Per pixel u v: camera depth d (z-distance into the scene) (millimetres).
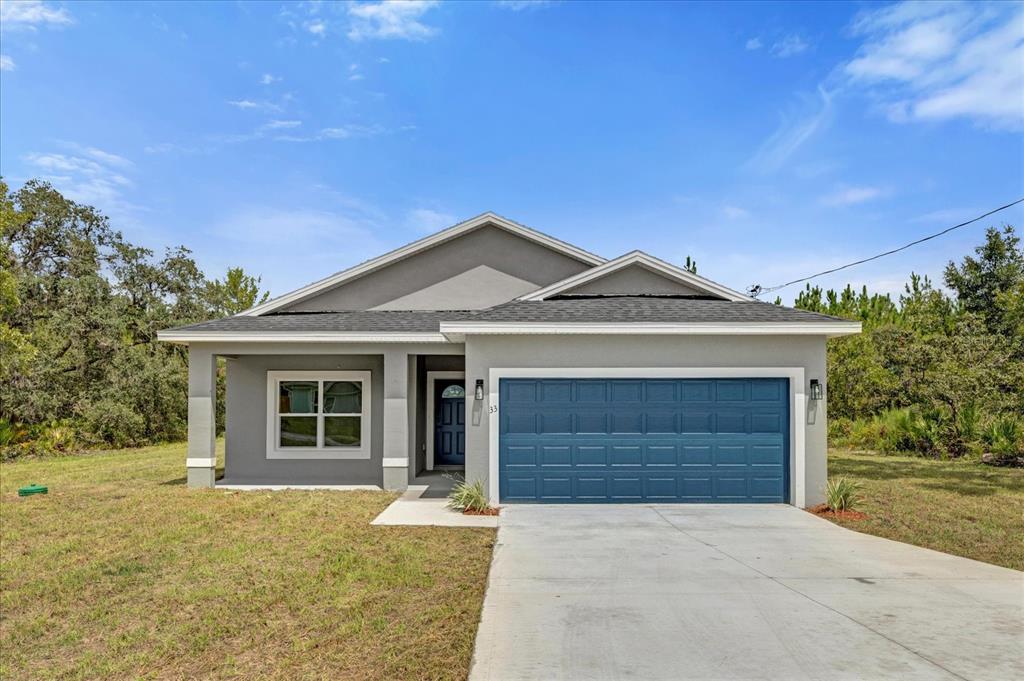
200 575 7219
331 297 16234
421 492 12609
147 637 5621
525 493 11172
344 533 8969
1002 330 20344
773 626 5371
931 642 5035
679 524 9508
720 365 11227
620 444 11219
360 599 6336
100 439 23359
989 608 5816
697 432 11219
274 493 12383
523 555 7723
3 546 8711
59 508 11117
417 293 16281
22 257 28594
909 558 7625
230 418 14359
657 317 11336
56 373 23875
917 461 17797
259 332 12617
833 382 22969
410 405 13992
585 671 4539
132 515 10391
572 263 16312
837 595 6191
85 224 30266
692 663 4660
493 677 4457
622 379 11281
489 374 11250
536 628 5344
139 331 28953
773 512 10438
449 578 6977
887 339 23844
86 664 5121
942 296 23922
